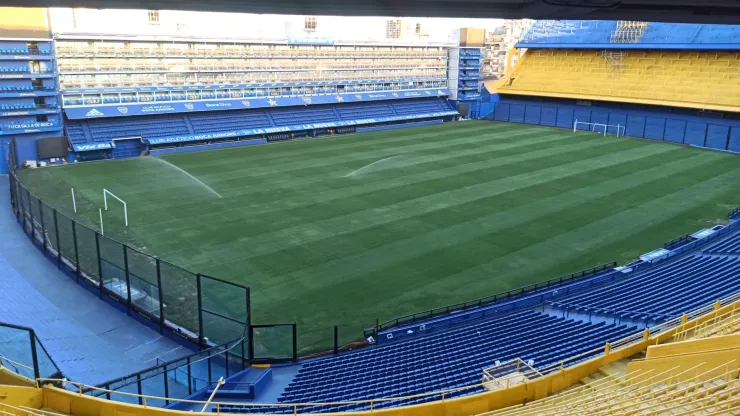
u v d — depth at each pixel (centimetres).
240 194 4762
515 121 9462
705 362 1462
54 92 6078
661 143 7419
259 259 3397
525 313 2720
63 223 3847
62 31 6225
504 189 4981
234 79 7812
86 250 3400
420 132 8225
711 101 7631
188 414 1443
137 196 4697
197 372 2230
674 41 8200
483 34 10038
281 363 2300
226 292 2947
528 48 10019
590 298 2814
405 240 3731
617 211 4394
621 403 1330
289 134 7806
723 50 7956
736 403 1193
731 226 3925
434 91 9788
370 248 3588
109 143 6462
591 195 4822
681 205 4569
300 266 3312
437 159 6228
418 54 9594
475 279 3180
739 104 7356
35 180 5262
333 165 5900
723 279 2858
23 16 5756
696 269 3105
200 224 3997
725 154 6675
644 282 2984
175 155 6444
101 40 6556
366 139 7588
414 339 2505
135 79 7000
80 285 3053
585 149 6925
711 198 4775
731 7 2431
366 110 8888
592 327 2406
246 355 2378
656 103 8000
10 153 4766
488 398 1595
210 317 2662
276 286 3058
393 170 5662
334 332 2438
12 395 1345
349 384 2009
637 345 1769
